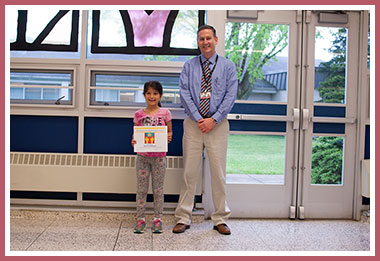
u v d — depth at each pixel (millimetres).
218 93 2557
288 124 3053
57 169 2816
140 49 2955
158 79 2998
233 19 2994
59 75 2984
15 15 2938
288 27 3043
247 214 3033
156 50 2955
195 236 2455
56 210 2844
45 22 2943
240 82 3059
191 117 2561
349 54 3094
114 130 2971
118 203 2936
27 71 2965
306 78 3051
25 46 2945
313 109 3066
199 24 2961
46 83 2982
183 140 2688
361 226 2846
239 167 3041
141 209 2545
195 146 2623
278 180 3072
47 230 2502
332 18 3027
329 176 3117
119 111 2947
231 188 3021
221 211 2598
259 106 3033
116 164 2869
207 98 2568
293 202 3049
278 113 3045
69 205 2930
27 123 2951
